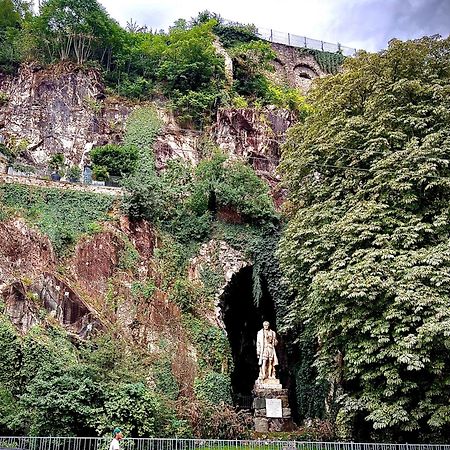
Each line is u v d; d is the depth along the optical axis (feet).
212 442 57.67
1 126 118.42
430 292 59.82
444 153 68.44
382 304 62.90
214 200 102.58
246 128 123.44
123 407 60.29
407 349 58.65
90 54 133.59
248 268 99.81
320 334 69.26
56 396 58.23
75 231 89.61
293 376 97.19
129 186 96.53
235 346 105.09
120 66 134.31
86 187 96.99
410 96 75.31
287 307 90.38
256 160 120.57
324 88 89.66
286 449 54.44
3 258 80.02
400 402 60.85
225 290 96.68
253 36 162.20
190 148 121.29
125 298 84.99
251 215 101.91
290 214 94.73
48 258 83.05
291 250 77.41
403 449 53.47
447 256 61.26
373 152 73.00
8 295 76.18
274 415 83.51
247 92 138.82
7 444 51.85
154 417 63.62
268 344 89.66
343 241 69.31
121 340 78.28
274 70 162.20
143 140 118.62
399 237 65.92
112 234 90.38
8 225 84.02
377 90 75.87
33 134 118.11
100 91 126.00
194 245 98.02
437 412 59.52
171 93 130.52
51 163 112.98
